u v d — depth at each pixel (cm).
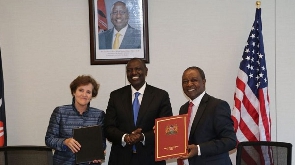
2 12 403
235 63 415
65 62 407
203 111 286
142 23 406
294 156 420
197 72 292
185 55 413
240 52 415
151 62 412
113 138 317
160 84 412
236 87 395
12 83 407
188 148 276
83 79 314
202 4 412
